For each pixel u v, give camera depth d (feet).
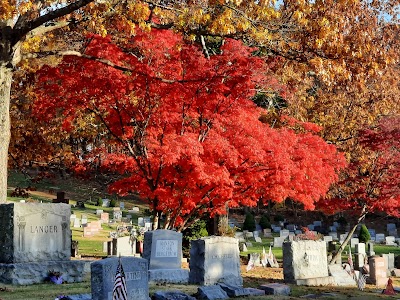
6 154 57.47
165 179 63.26
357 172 94.12
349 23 59.62
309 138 72.54
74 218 152.87
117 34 68.59
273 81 81.10
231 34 61.82
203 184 62.18
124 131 66.13
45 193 194.08
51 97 64.59
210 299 46.96
